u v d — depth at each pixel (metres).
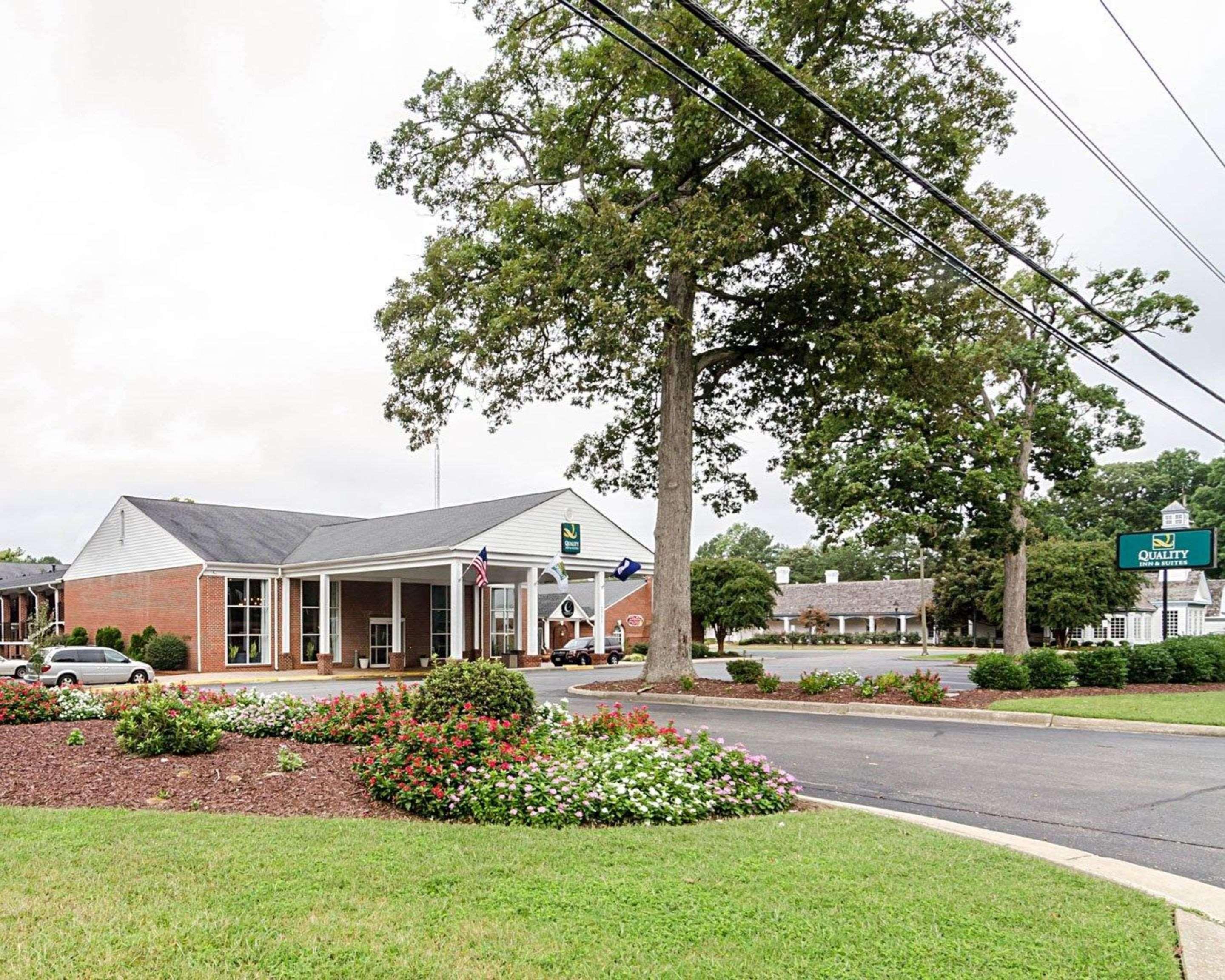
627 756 8.64
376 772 8.23
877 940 4.80
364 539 37.91
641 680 21.97
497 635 44.16
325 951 4.51
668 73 8.05
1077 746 12.53
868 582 76.62
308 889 5.43
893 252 20.03
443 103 20.95
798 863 6.19
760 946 4.69
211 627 35.38
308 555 37.91
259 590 37.22
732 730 14.19
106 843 6.38
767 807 8.20
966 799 9.12
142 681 29.89
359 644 39.16
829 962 4.51
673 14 17.30
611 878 5.77
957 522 30.47
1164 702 16.91
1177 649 22.20
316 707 12.06
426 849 6.34
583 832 7.07
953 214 19.95
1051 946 4.77
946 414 29.23
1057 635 56.03
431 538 34.34
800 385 23.66
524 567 36.31
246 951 4.49
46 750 9.77
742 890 5.58
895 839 6.96
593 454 25.75
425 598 41.69
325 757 9.77
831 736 13.43
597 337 18.22
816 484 32.69
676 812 7.57
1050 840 7.55
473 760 8.19
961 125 19.39
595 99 19.48
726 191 18.78
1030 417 33.31
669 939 4.76
